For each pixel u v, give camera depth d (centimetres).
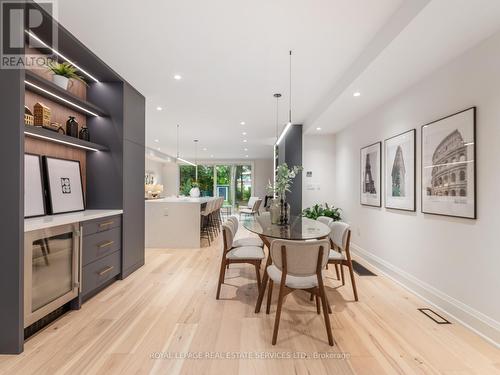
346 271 383
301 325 227
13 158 185
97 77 329
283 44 272
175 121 582
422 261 294
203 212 543
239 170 1268
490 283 211
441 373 169
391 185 359
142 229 399
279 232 256
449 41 221
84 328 220
